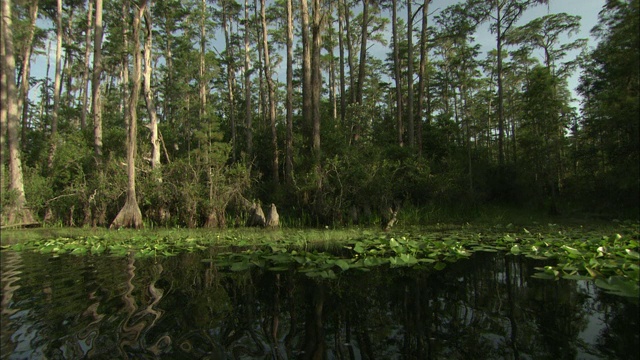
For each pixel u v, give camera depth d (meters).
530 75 14.52
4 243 7.74
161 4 19.66
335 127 13.61
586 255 4.54
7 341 2.41
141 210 11.75
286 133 12.70
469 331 2.50
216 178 10.77
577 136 13.23
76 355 2.19
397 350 2.22
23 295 3.54
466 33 17.62
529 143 14.34
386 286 3.76
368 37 23.08
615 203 10.52
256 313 3.00
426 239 6.59
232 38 24.14
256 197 12.77
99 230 10.17
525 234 7.21
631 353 2.08
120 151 14.96
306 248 6.29
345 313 2.96
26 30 15.50
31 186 12.11
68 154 13.39
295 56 29.02
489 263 4.79
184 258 5.60
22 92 19.48
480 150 21.11
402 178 11.59
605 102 9.57
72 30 23.45
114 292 3.65
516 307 2.99
